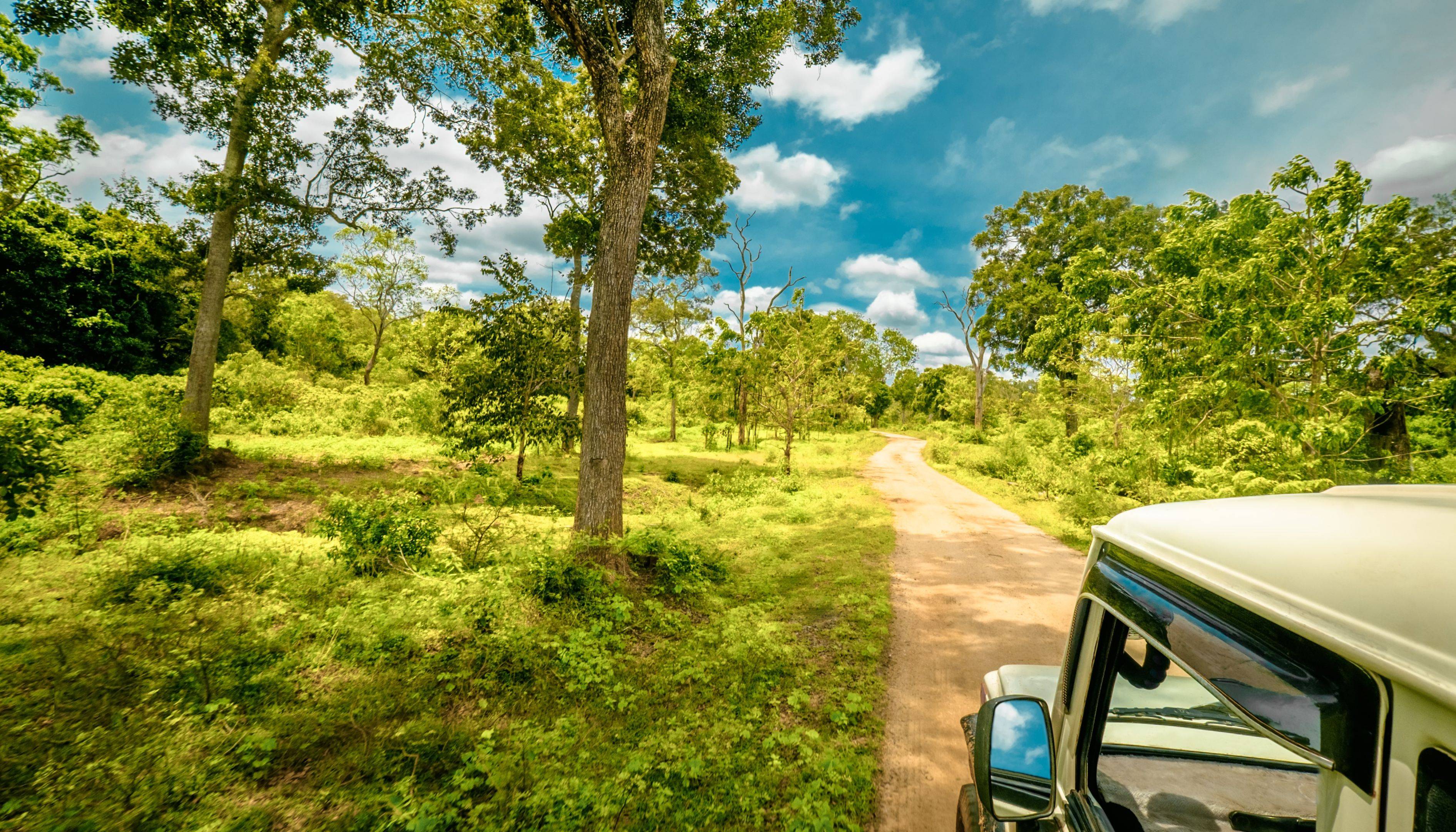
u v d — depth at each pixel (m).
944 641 6.45
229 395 23.52
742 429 28.64
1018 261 36.00
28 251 22.75
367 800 3.29
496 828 3.16
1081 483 14.18
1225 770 1.60
